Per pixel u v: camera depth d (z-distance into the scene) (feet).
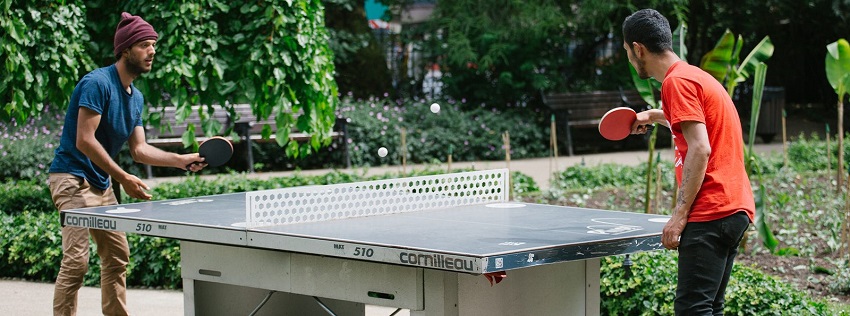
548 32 55.31
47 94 23.88
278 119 24.48
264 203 13.05
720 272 12.26
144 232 13.93
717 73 25.02
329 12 54.19
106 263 17.03
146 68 16.56
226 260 14.25
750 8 58.75
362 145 44.73
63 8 23.07
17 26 22.33
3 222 24.40
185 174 41.50
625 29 12.90
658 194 26.20
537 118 51.93
